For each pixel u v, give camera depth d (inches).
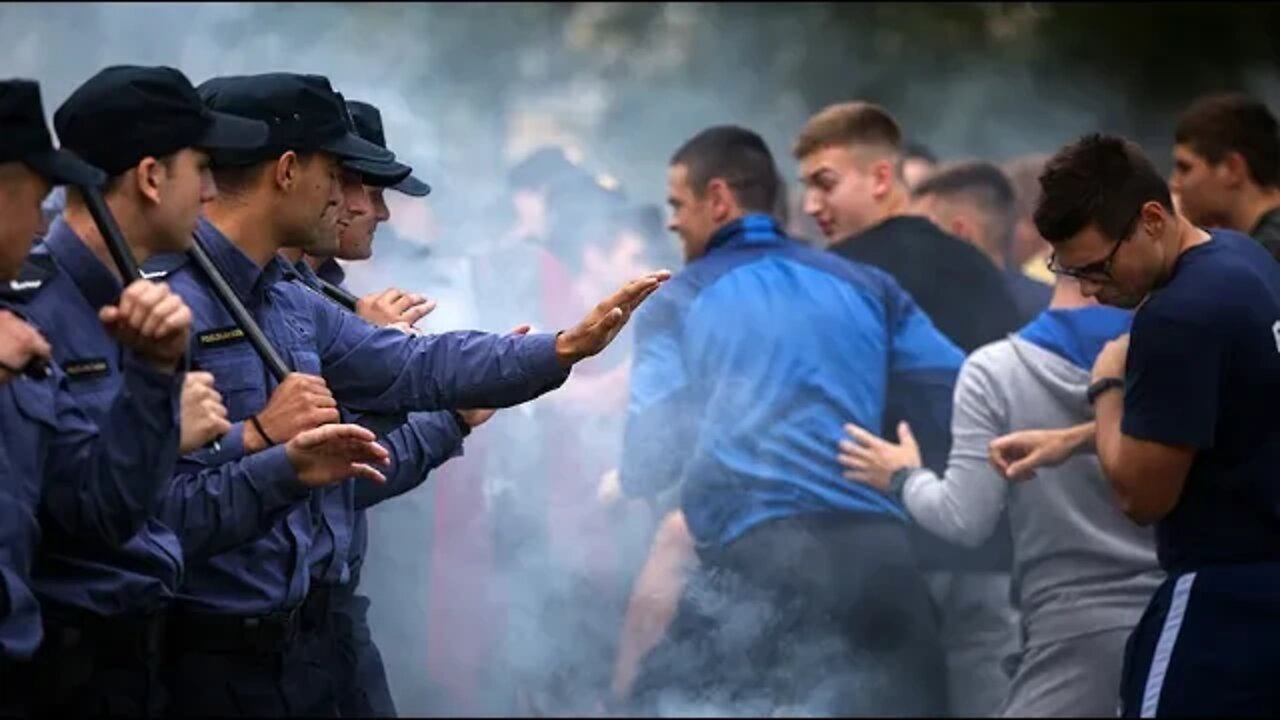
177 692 278.4
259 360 278.2
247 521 264.8
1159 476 310.0
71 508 248.2
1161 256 313.0
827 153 442.9
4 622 245.9
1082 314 395.9
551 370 293.1
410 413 325.4
